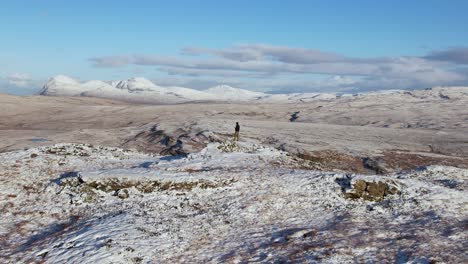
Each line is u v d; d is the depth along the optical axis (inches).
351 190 991.6
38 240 759.1
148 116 5002.5
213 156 1347.2
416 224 798.5
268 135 2940.5
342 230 770.2
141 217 831.7
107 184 1009.5
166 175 1053.2
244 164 1272.1
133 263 631.2
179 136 2908.5
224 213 877.8
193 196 986.1
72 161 1286.9
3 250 724.0
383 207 917.8
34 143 2677.2
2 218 878.4
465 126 4375.0
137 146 2733.8
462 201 940.6
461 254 636.1
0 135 3034.0
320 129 3358.8
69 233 762.8
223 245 710.5
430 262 603.5
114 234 724.7
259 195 975.0
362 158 2210.9
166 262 639.8
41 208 933.2
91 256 644.1
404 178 1140.5
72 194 992.2
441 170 1275.8
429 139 2965.1
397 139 2940.5
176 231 765.3
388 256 635.5
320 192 1004.6
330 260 623.2
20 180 1090.1
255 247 696.4
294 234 746.2
